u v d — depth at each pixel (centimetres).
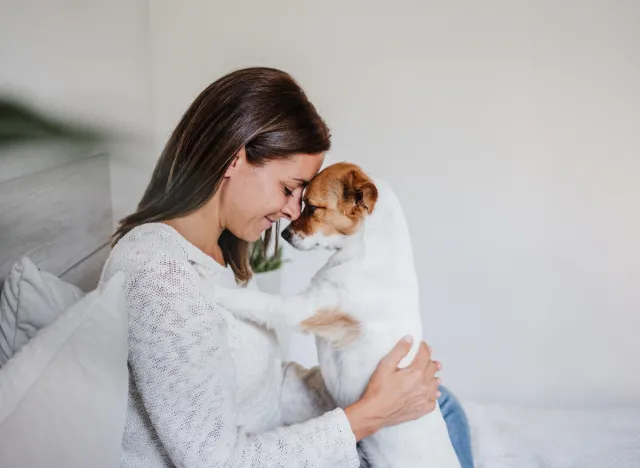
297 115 98
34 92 38
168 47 169
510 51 175
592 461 134
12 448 66
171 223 96
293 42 178
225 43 172
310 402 119
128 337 80
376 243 114
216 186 96
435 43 177
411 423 108
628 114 174
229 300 99
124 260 83
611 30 171
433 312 191
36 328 83
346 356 110
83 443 73
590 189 179
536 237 184
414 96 181
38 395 70
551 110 177
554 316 187
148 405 81
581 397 190
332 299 109
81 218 81
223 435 83
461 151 182
